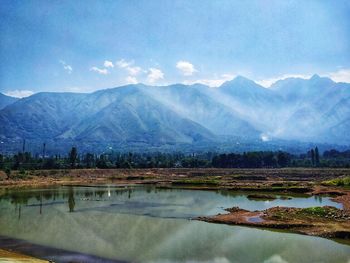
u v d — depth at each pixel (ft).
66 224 221.46
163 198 354.13
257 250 160.56
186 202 321.11
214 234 191.31
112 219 236.63
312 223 205.87
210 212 261.44
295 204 301.22
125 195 384.27
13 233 196.85
